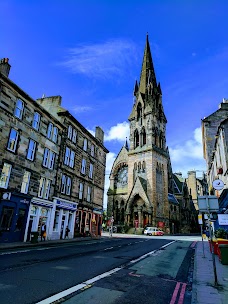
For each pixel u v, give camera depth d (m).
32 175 23.89
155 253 17.41
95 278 8.80
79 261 12.22
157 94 72.81
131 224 58.44
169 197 68.50
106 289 7.50
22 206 22.31
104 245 22.36
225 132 20.69
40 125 25.66
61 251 16.19
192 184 90.19
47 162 26.59
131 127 70.06
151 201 57.28
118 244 23.83
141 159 63.69
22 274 8.64
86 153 35.38
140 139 66.31
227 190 18.89
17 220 21.69
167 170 71.25
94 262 12.19
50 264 10.91
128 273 10.03
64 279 8.37
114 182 69.50
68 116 30.72
